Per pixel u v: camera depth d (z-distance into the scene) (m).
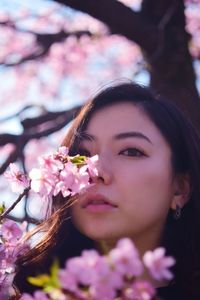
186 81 2.17
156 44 2.18
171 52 2.18
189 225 1.11
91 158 0.99
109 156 1.04
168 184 1.06
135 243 1.05
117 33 2.31
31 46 3.47
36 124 2.09
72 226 1.13
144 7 2.28
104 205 1.00
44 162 0.98
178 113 1.13
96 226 1.00
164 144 1.07
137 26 2.14
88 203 1.01
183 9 2.22
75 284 0.68
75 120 1.11
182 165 1.10
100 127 1.06
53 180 0.98
